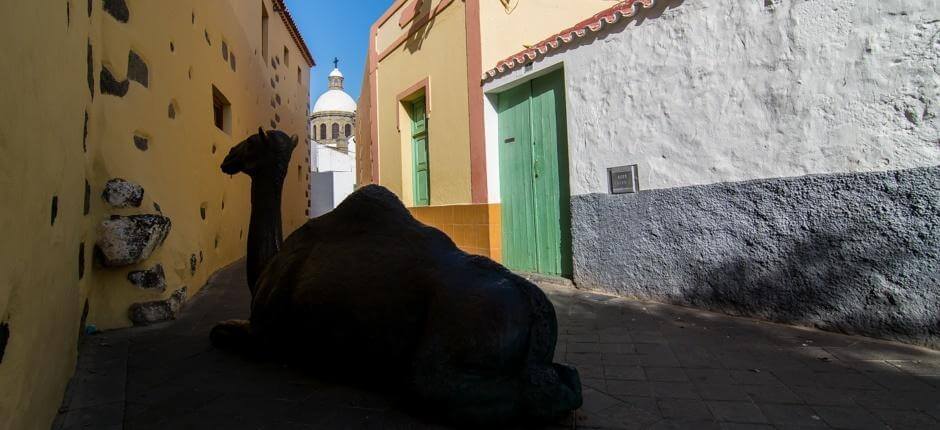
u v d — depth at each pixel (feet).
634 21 16.26
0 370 4.74
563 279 19.63
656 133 15.67
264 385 8.95
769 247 12.97
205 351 10.95
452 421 6.88
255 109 30.19
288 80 43.62
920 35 10.41
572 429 7.28
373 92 35.19
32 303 5.74
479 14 23.40
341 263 8.67
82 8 9.69
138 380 9.21
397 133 32.07
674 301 15.28
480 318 6.88
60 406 7.80
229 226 23.77
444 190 26.73
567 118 18.90
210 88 19.90
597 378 9.49
